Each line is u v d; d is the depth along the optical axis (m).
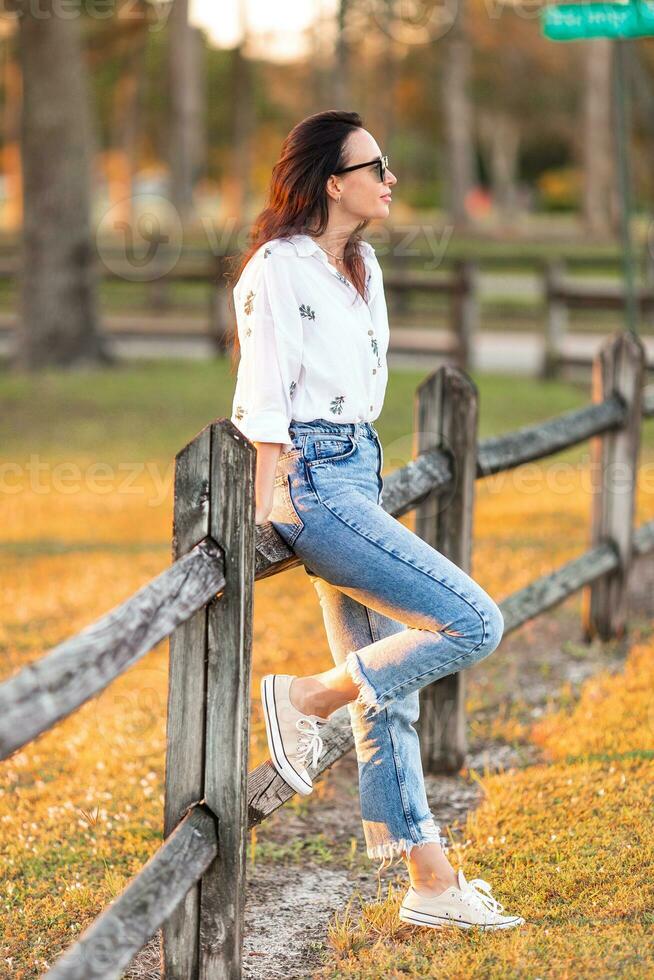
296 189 4.53
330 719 5.29
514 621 7.41
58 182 25.45
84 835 5.99
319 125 4.53
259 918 5.20
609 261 27.98
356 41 47.91
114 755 7.02
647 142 63.69
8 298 36.31
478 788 6.56
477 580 10.52
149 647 3.64
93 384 23.36
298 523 4.46
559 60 80.19
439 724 6.67
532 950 4.71
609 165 61.69
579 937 4.79
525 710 7.80
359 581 4.46
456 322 24.61
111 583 10.90
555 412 19.62
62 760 7.07
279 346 4.35
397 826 4.81
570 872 5.36
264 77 83.06
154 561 11.70
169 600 3.78
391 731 4.82
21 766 6.92
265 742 7.27
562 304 23.38
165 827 4.37
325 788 6.63
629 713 7.41
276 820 6.23
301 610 10.25
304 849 5.90
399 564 4.39
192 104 64.06
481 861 5.57
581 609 10.19
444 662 4.46
